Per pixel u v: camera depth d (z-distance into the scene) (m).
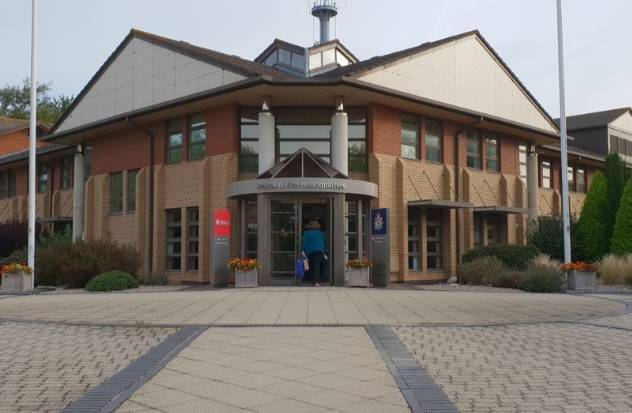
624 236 24.48
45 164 34.41
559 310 12.92
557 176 34.47
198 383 6.62
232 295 15.81
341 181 19.53
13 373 7.22
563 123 20.80
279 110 22.30
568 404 5.83
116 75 25.72
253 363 7.61
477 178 26.08
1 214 38.00
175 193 23.72
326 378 6.82
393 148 22.70
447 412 5.50
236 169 21.83
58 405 5.87
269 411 5.58
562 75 20.91
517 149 28.48
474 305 13.66
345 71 24.56
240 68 20.58
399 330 10.02
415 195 23.20
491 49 26.31
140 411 5.60
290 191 19.25
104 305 13.95
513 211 25.44
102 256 21.00
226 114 22.06
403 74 22.41
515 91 27.44
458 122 25.39
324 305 13.43
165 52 23.64
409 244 23.12
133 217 25.41
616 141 39.19
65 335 9.88
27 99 69.56
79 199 28.31
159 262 24.00
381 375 6.95
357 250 20.84
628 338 9.47
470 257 22.83
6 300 15.91
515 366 7.48
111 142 26.78
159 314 12.09
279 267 19.62
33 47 20.62
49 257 21.12
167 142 24.41
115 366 7.55
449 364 7.57
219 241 20.03
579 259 26.17
